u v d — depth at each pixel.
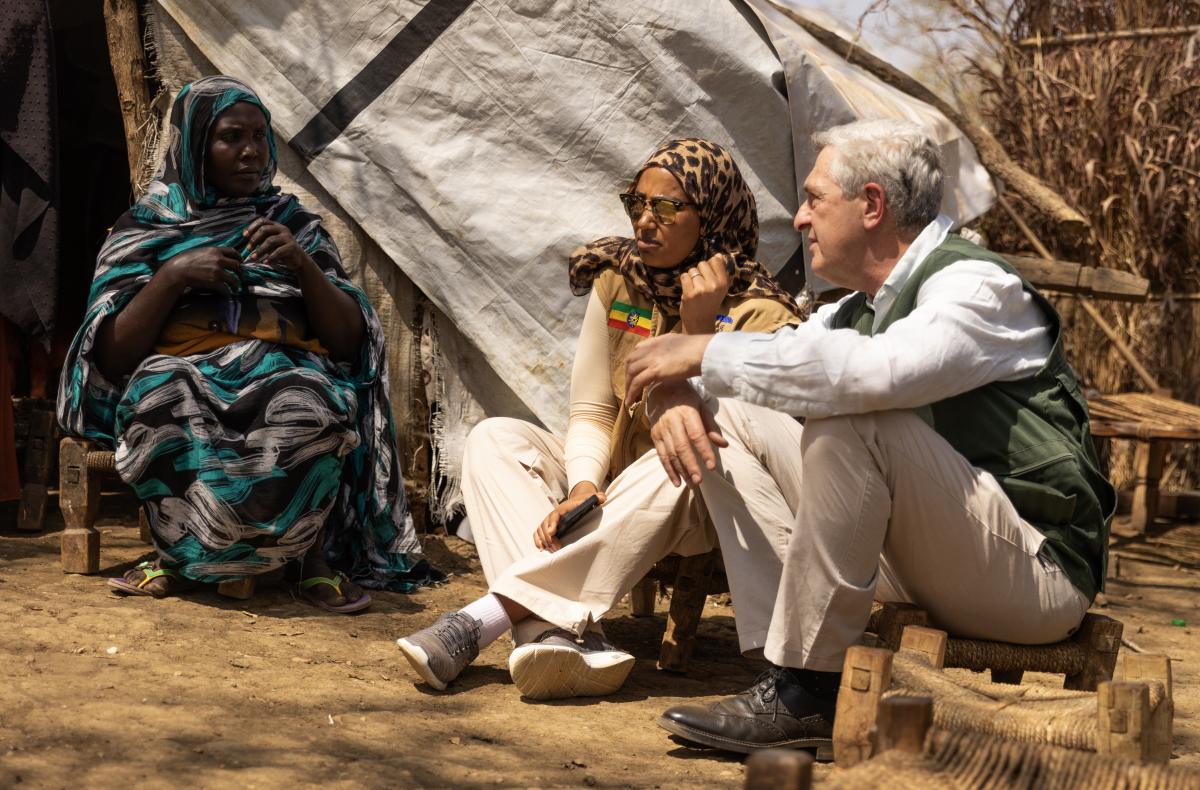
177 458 3.37
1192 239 7.06
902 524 2.35
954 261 2.41
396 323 4.57
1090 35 7.48
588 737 2.53
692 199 2.95
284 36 4.41
